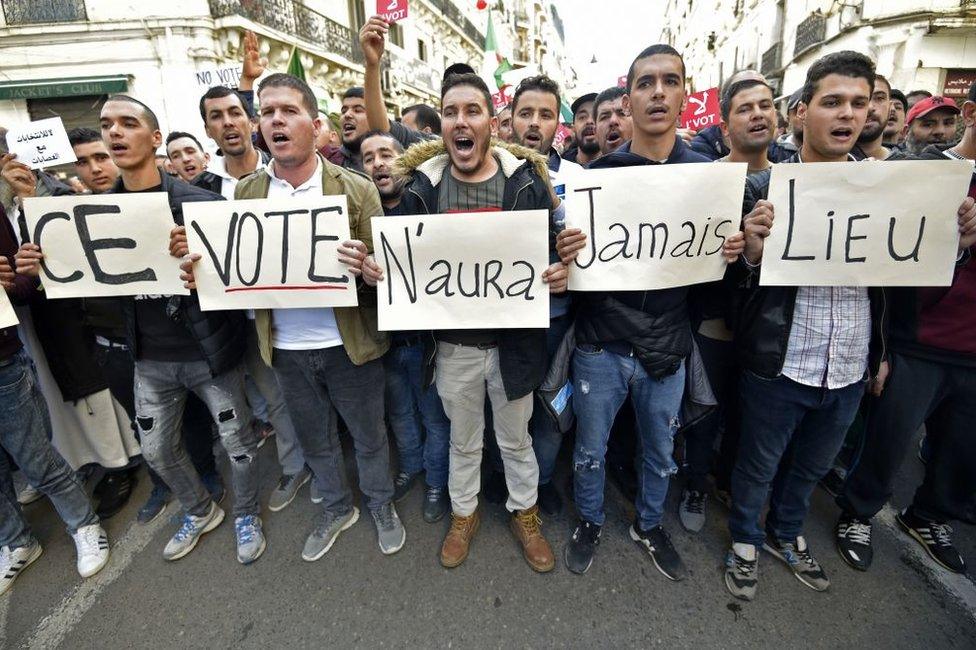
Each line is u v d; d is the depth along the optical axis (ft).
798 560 6.18
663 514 7.43
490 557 6.73
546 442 7.30
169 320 6.18
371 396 6.47
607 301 5.65
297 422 6.59
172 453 6.71
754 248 5.26
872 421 6.21
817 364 5.37
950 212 4.91
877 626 5.56
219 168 8.70
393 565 6.66
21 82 28.02
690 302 6.17
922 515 6.57
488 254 5.41
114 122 5.65
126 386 7.82
